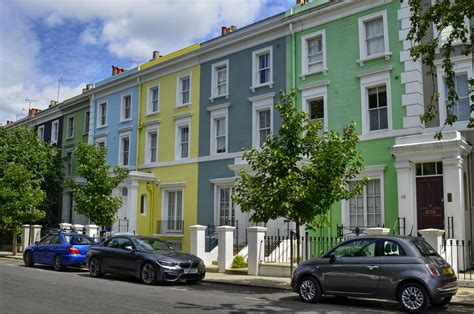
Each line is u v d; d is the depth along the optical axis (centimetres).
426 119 1152
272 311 969
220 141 2431
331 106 1981
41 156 3156
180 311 947
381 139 1814
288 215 1345
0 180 2589
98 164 2231
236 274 1695
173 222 2566
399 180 1695
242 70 2344
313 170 1343
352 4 1956
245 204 1416
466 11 1088
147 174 2656
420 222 1664
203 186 2430
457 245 1415
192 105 2561
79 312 922
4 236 3072
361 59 1906
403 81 1784
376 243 1067
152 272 1420
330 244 1714
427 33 1766
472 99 1102
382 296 1020
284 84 2153
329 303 1112
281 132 1398
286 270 1580
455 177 1566
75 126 3456
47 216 3203
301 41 2122
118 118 3005
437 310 1009
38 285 1344
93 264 1627
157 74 2791
